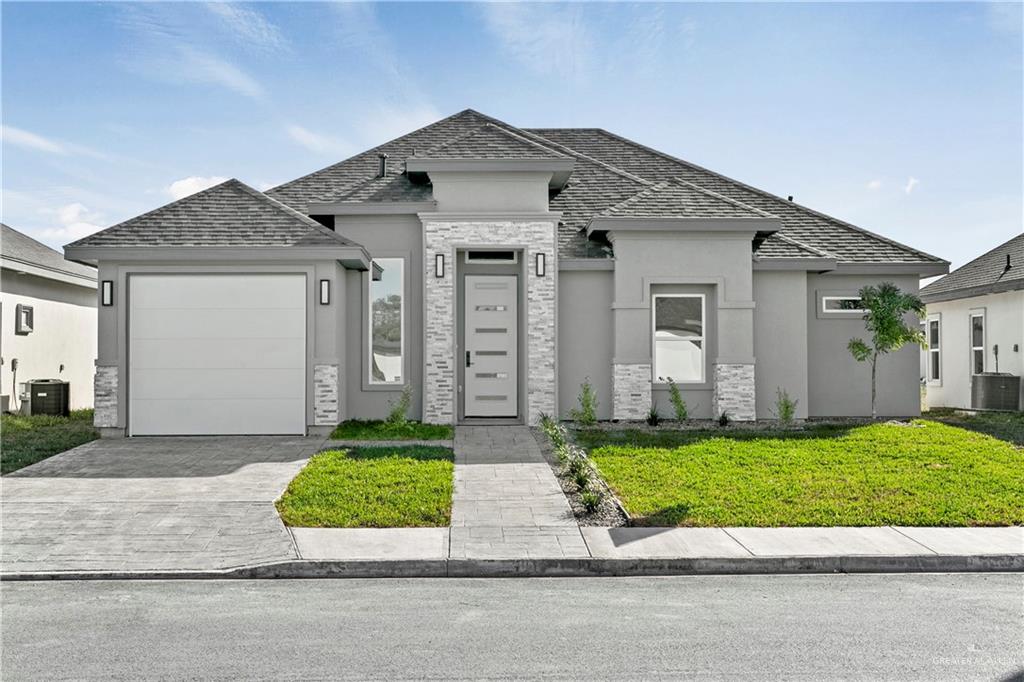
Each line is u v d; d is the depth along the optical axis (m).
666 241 15.12
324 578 7.07
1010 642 5.45
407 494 9.24
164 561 7.22
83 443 12.89
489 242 14.85
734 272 15.14
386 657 5.16
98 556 7.34
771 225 14.98
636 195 15.98
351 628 5.72
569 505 9.05
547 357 14.87
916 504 8.95
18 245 19.23
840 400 16.33
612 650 5.29
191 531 8.06
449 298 14.80
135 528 8.16
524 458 11.62
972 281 20.41
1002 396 18.55
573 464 10.20
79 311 21.41
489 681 4.79
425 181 16.14
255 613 6.05
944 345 21.69
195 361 13.49
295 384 13.55
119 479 10.20
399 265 15.16
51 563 7.16
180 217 13.85
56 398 17.97
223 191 14.50
